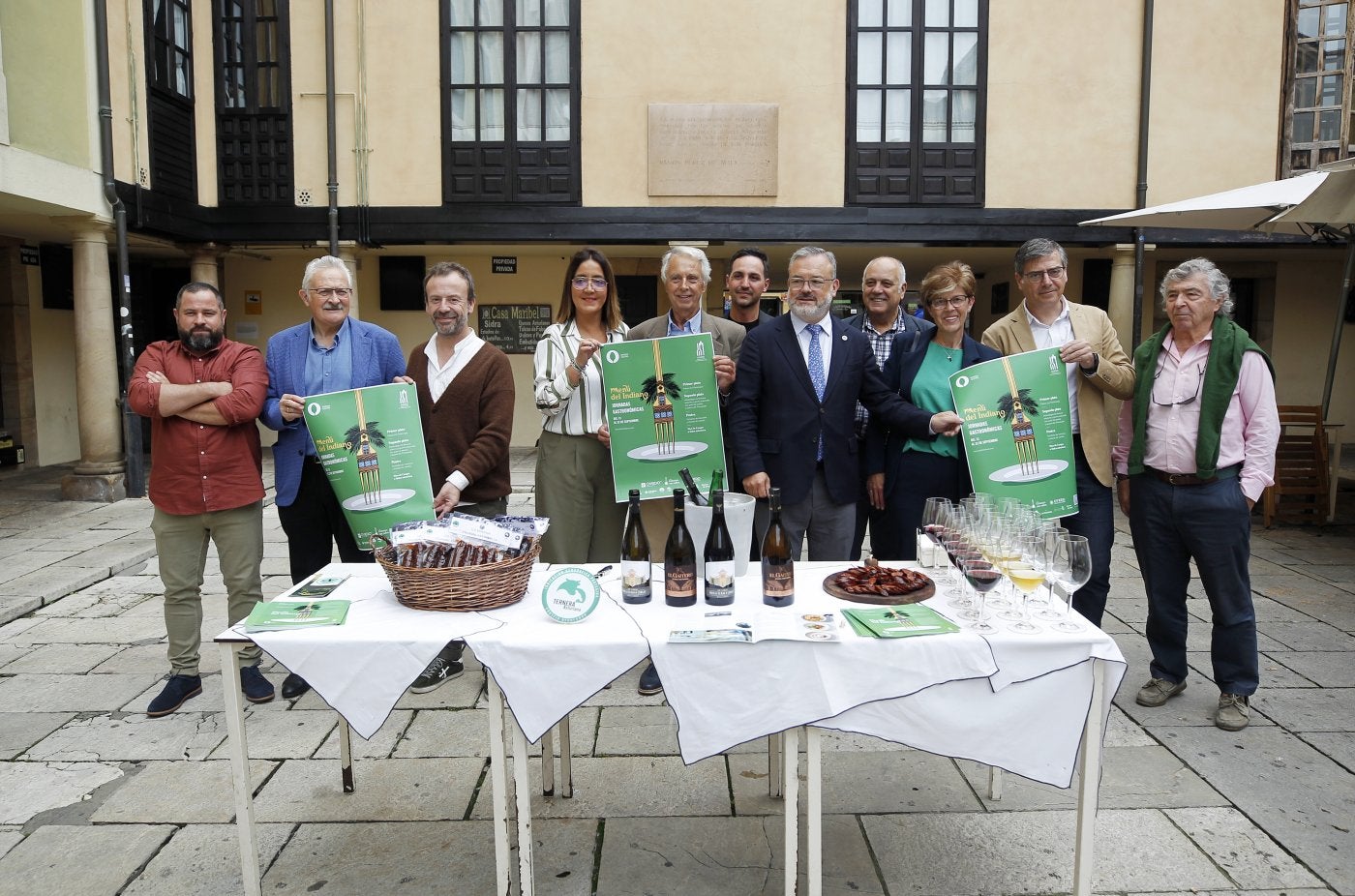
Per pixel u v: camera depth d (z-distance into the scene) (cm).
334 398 313
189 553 352
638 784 293
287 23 862
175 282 1099
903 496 347
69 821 271
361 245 892
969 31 865
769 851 255
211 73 868
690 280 350
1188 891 234
